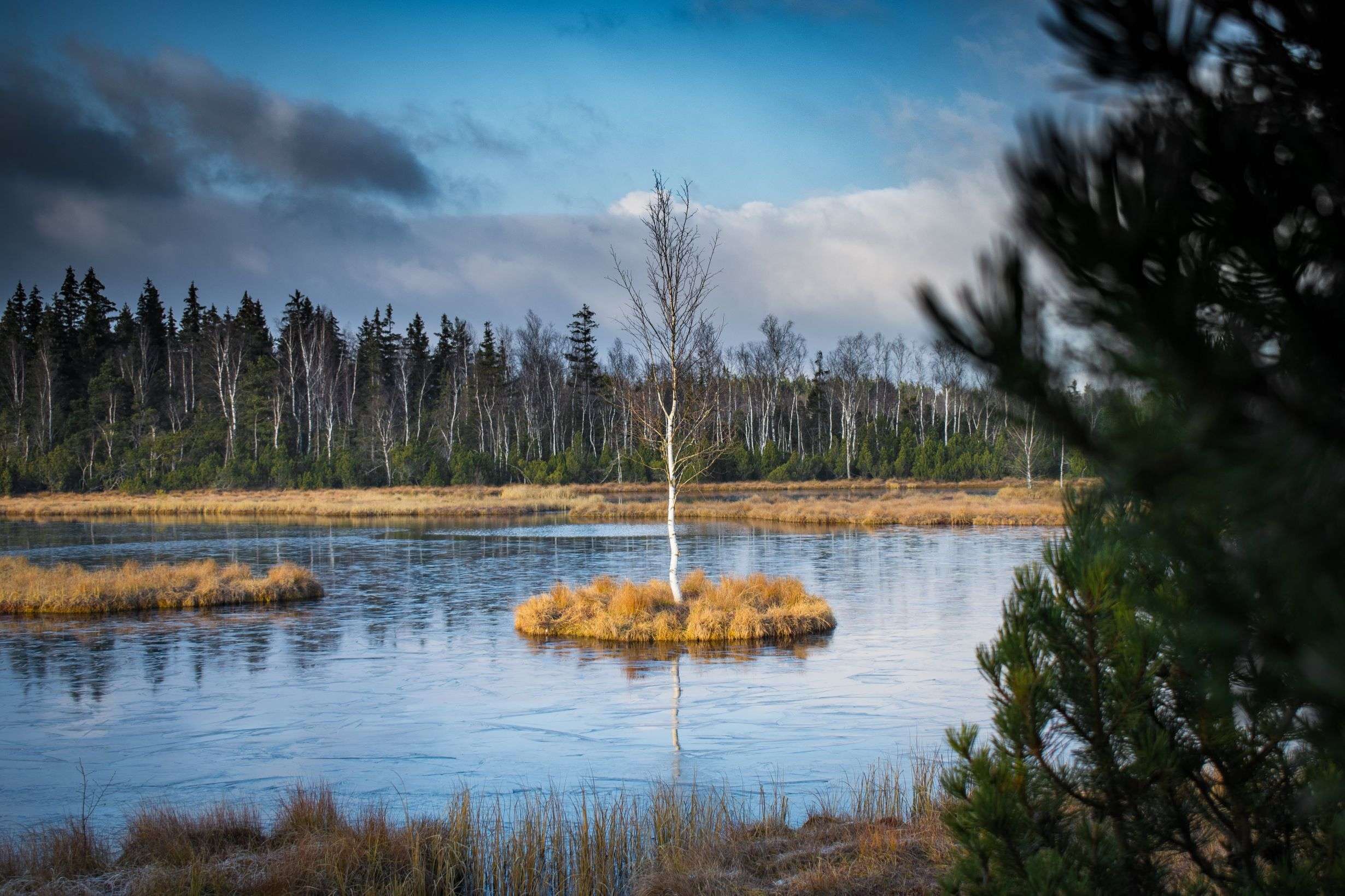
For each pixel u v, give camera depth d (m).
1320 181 1.67
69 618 21.88
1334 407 1.65
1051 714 3.56
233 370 83.75
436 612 22.70
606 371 87.00
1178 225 1.67
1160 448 1.75
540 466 73.56
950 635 18.80
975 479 75.69
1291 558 1.87
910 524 45.22
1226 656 2.73
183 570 25.91
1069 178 1.72
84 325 97.12
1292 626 2.07
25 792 10.29
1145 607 3.21
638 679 15.43
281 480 71.62
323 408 82.50
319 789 10.26
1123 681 3.28
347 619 21.70
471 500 62.25
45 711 13.76
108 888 7.23
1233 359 1.69
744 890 6.93
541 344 89.00
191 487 72.81
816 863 7.40
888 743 11.69
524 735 12.38
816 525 46.38
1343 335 1.65
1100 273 1.69
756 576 22.86
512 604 23.92
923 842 7.56
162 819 8.56
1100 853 3.46
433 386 95.38
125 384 86.88
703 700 14.04
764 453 79.88
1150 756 3.31
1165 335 1.67
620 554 34.62
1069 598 3.51
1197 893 3.49
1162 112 1.82
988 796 3.46
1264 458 1.71
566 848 8.16
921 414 86.31
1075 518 3.55
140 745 12.11
